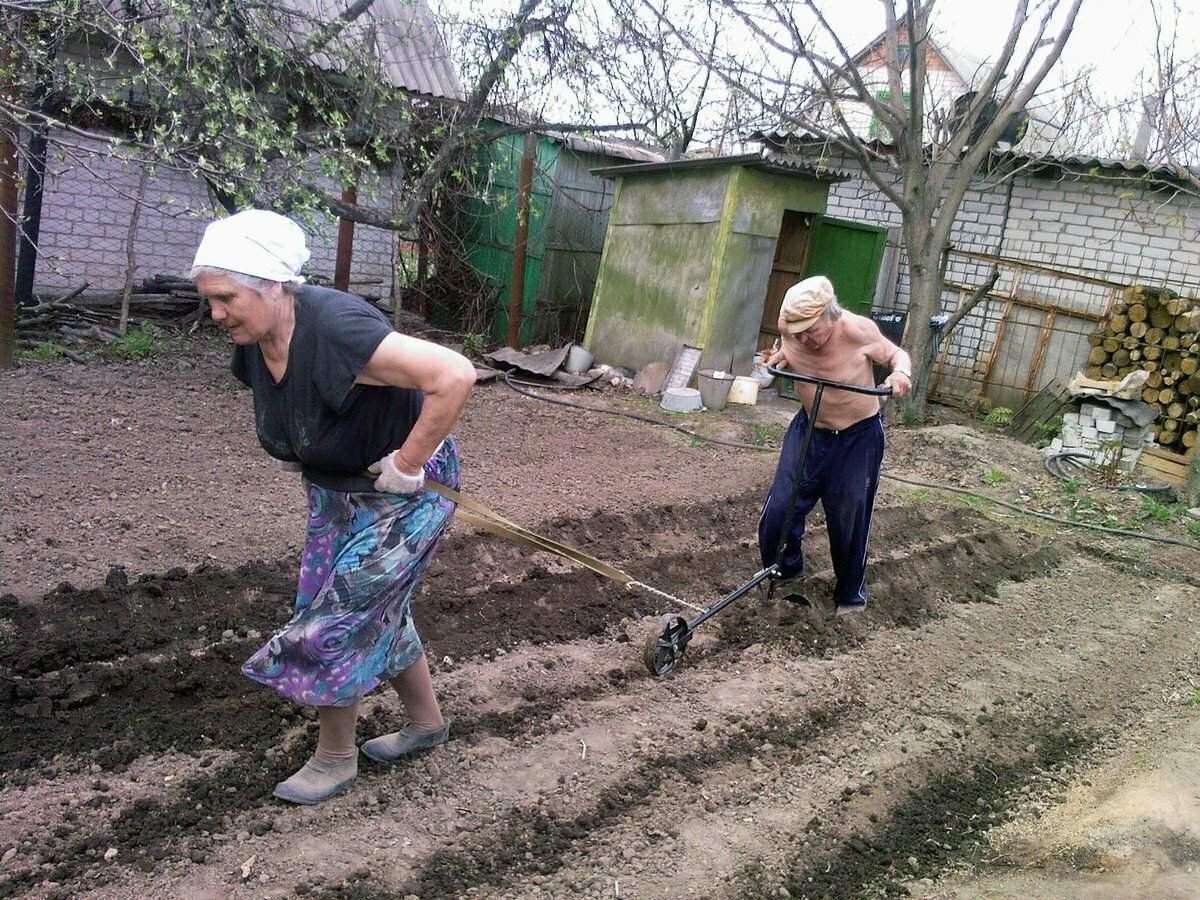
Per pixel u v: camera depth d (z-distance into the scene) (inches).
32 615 156.4
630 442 343.9
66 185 422.0
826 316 175.3
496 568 206.7
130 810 117.3
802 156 484.1
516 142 515.2
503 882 114.6
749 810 135.9
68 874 106.0
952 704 176.1
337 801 124.7
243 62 323.6
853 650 193.0
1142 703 187.9
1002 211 484.1
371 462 112.3
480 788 132.0
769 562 197.5
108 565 179.5
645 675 170.9
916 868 129.6
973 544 263.7
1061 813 146.9
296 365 105.0
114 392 305.4
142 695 140.8
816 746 155.1
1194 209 432.5
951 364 499.8
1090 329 455.2
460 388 102.8
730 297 440.5
